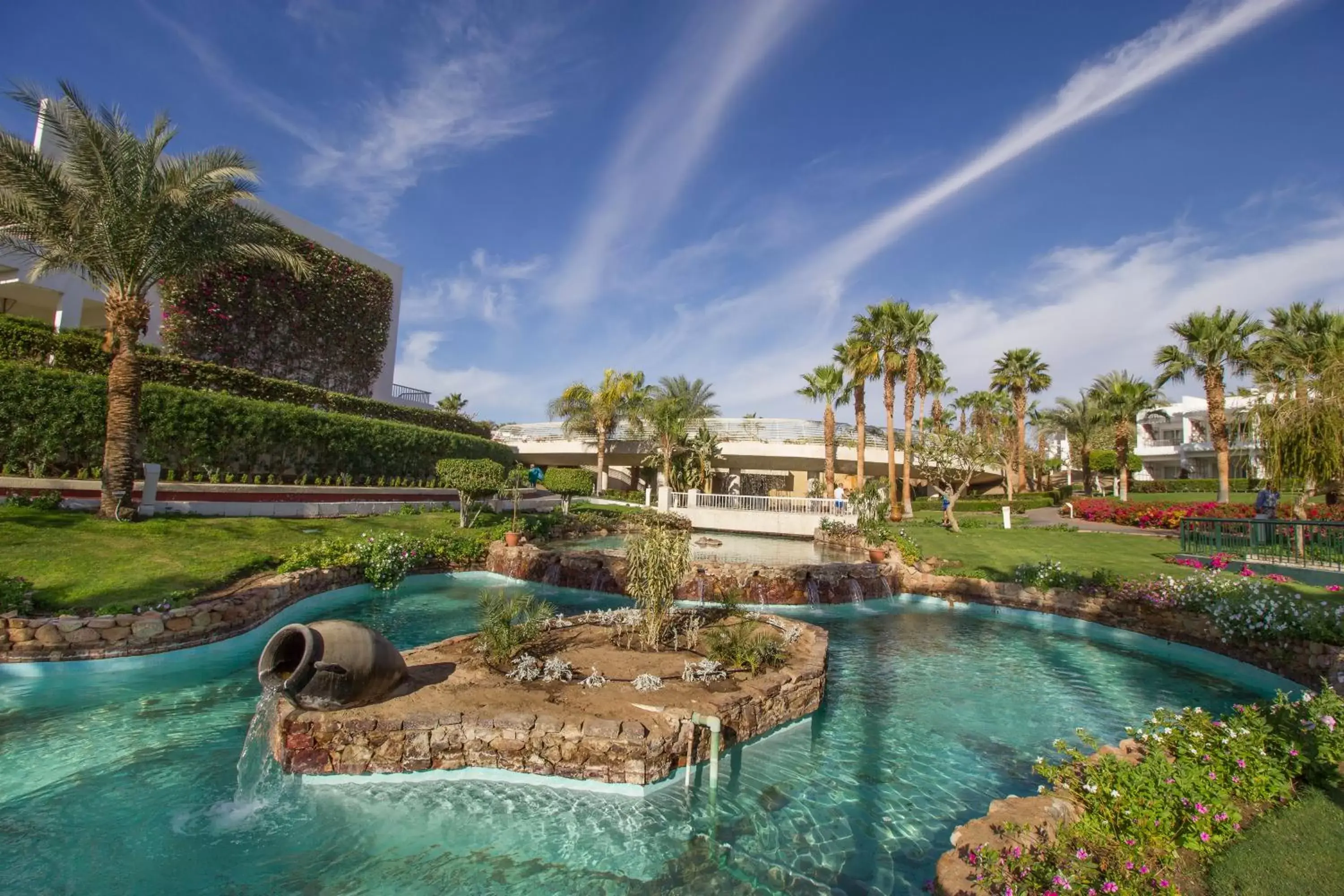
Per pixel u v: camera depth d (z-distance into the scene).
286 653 6.84
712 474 50.59
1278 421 18.34
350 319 30.94
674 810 5.98
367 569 14.63
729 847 5.45
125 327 14.20
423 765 6.24
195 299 24.39
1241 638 10.80
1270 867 4.44
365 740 6.20
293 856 5.03
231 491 17.53
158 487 15.73
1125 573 15.92
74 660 8.45
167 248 14.53
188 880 4.68
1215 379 30.56
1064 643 12.64
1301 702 6.60
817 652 9.45
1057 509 43.25
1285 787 5.38
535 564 17.27
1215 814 4.76
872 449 46.62
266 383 23.72
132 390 14.17
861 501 27.73
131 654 8.82
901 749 7.62
